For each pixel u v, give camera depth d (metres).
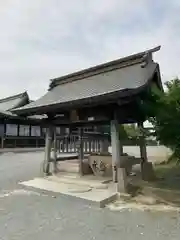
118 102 6.57
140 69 8.23
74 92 8.79
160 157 15.54
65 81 10.96
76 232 4.39
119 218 5.15
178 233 4.36
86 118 8.17
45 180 8.70
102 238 4.12
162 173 10.09
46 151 9.80
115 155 7.56
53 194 7.07
